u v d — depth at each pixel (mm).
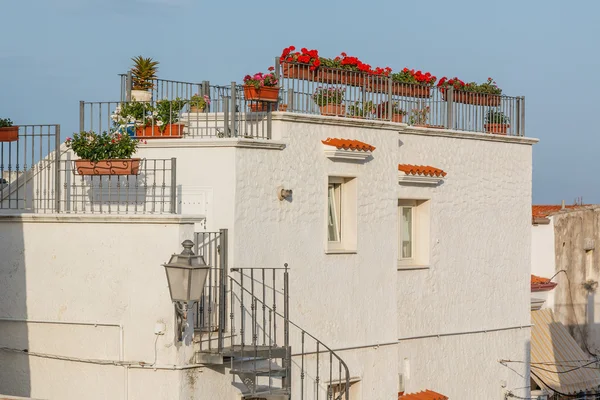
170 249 24078
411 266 31531
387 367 29953
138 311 24344
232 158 25828
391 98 30500
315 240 27891
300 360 27562
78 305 24922
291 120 27219
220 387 25109
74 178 26594
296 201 27359
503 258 34906
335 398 27828
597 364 43188
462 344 33312
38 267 25344
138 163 25531
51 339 25203
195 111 28281
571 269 44719
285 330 25609
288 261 27172
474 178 33781
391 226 30078
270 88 26844
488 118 34625
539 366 40062
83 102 27203
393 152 30172
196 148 26188
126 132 26766
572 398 42219
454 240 33031
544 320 41812
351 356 28938
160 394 24109
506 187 35031
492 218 34469
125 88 28375
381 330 29766
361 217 29172
